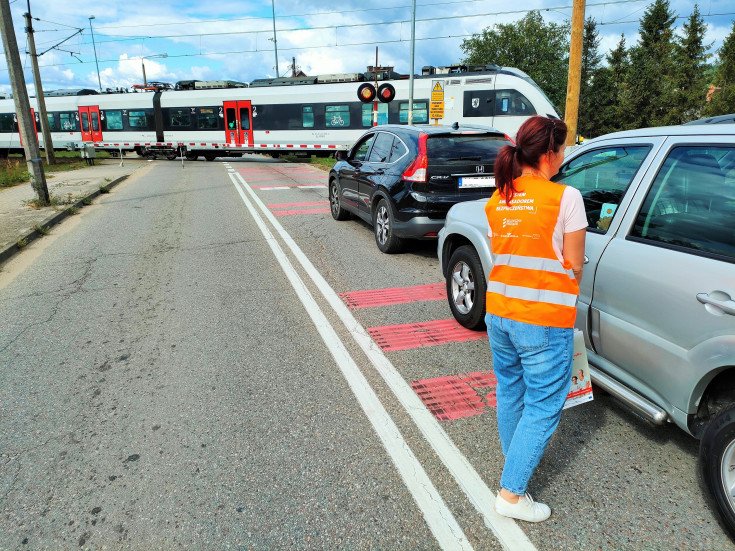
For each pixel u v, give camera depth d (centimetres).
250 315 492
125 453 288
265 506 246
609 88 5334
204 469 273
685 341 235
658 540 221
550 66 4359
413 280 597
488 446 289
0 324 481
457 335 440
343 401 337
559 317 212
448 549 220
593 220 306
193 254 728
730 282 216
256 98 2472
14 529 235
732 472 214
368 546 222
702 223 241
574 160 342
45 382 369
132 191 1437
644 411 261
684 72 4991
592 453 281
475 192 639
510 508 230
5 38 1037
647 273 255
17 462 282
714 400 241
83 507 248
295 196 1303
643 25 5256
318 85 2355
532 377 220
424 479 263
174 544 225
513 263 217
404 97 2180
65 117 2916
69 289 582
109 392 354
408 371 377
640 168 283
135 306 523
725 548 216
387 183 671
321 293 553
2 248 736
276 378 369
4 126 3197
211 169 2169
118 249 765
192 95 2606
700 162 253
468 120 2075
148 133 2739
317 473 268
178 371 382
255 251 739
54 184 1512
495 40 4525
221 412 327
